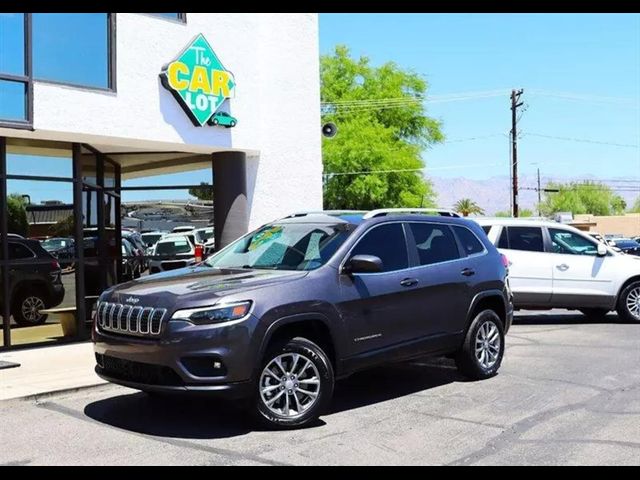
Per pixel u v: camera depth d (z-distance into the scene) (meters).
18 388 7.84
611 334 12.18
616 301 13.59
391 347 7.25
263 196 13.19
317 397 6.45
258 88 12.80
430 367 9.22
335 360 6.73
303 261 7.04
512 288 13.21
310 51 13.91
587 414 6.89
